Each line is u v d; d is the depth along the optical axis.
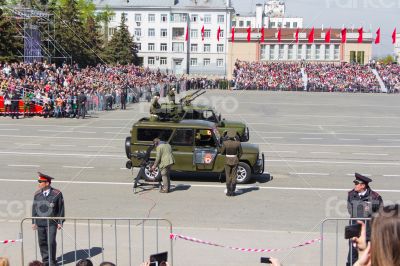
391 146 28.45
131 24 126.12
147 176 17.27
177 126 17.39
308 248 11.15
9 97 37.75
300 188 17.42
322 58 109.12
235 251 10.88
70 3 75.62
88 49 78.50
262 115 45.44
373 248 2.89
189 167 17.41
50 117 38.66
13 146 25.53
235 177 15.99
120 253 10.68
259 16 147.62
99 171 19.75
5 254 10.55
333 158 24.00
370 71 92.31
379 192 17.05
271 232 12.31
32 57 56.56
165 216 13.59
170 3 125.75
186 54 126.31
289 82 87.69
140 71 74.12
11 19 56.88
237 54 108.75
